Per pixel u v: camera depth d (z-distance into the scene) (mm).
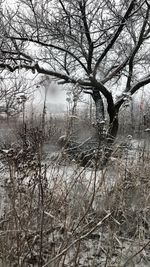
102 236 3990
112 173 4781
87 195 4086
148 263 3789
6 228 3305
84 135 7836
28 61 10227
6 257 3045
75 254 3297
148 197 4594
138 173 5020
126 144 5359
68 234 3133
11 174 3395
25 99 3816
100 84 10133
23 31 10352
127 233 4242
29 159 3494
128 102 4289
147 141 5957
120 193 4590
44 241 3371
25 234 3082
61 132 7949
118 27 10234
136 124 9086
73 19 10680
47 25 10430
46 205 3234
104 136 3955
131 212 4520
